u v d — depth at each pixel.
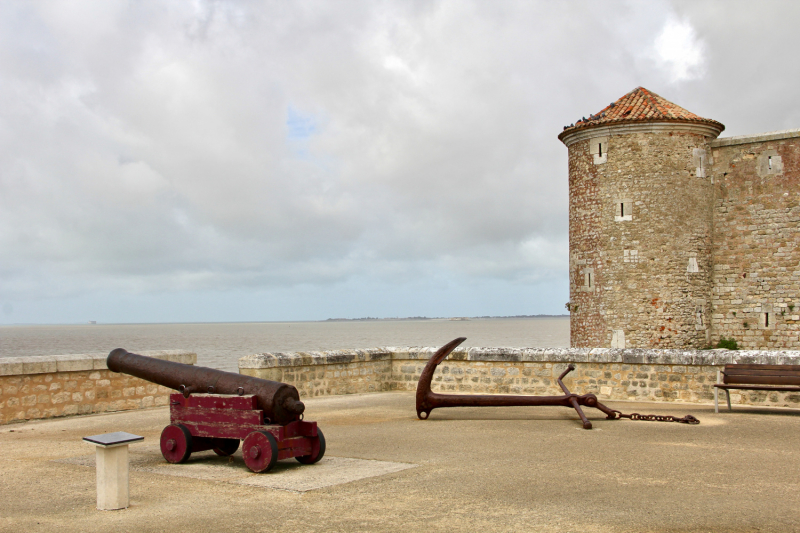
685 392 13.21
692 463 7.97
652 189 20.94
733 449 8.80
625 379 13.75
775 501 6.33
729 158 21.70
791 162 20.80
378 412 12.67
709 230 21.61
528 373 14.64
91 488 7.08
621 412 11.98
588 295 21.72
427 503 6.32
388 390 16.52
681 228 20.98
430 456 8.51
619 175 21.25
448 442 9.48
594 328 21.52
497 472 7.56
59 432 10.72
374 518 5.87
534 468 7.75
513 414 12.23
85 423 11.63
